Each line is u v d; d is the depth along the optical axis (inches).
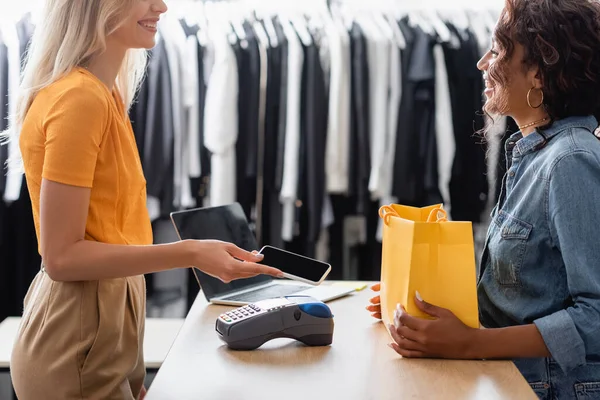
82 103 48.4
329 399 41.7
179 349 50.6
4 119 111.2
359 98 116.3
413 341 48.3
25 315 53.2
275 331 50.4
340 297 66.6
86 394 50.7
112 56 54.3
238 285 68.1
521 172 55.1
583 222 48.4
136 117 112.9
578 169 49.3
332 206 121.0
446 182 117.0
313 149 115.6
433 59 116.8
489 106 56.0
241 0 127.7
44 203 47.9
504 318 54.7
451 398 42.0
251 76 115.1
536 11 51.8
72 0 51.8
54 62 52.8
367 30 119.5
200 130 114.8
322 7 129.3
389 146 118.3
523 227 52.4
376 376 45.4
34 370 51.4
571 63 51.4
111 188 51.6
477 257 119.3
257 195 116.7
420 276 48.4
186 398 41.7
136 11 52.4
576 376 52.5
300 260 56.5
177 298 118.6
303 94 115.8
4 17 116.9
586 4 51.7
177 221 64.8
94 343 50.4
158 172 113.0
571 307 48.1
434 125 117.3
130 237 54.8
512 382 44.4
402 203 118.7
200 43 114.8
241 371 46.2
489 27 123.0
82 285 50.6
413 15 123.5
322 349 50.9
